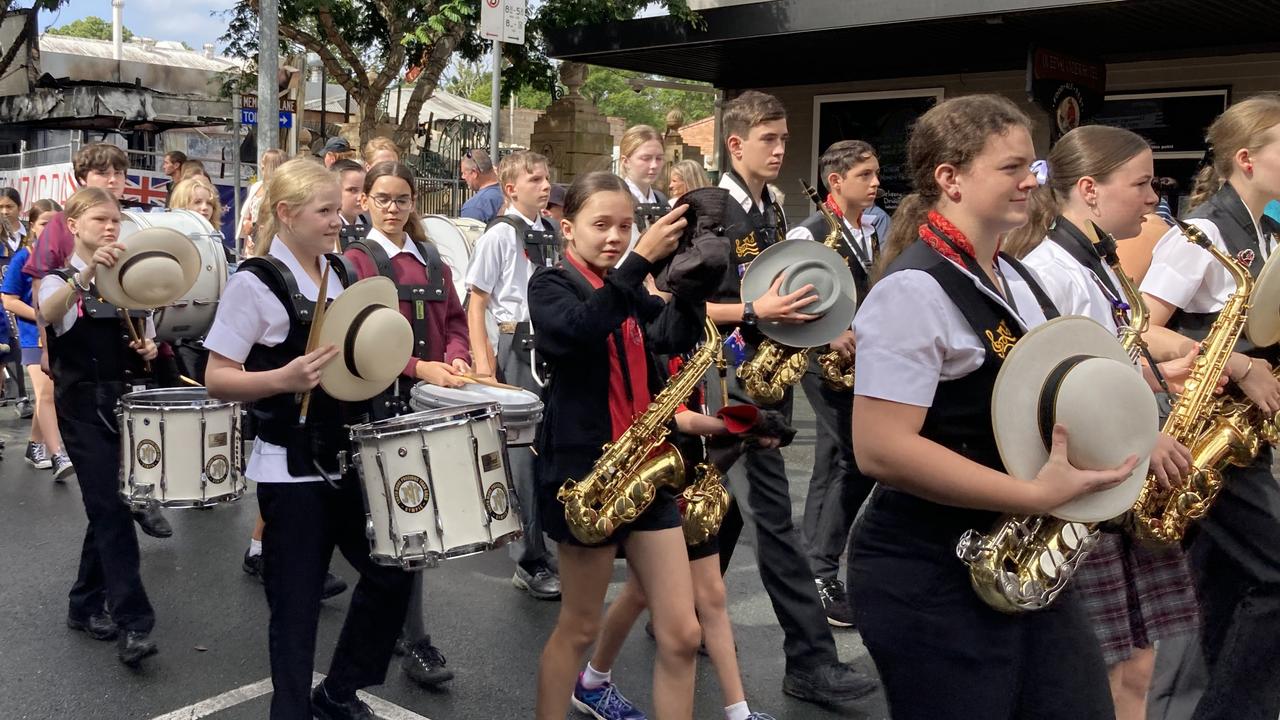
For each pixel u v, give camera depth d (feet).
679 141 57.16
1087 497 7.41
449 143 56.95
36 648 15.11
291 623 11.09
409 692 13.94
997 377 7.30
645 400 10.68
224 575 18.31
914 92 44.32
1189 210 12.53
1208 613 12.05
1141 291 11.57
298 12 58.29
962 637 7.74
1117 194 10.33
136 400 13.74
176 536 20.48
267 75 41.47
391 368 11.16
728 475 13.74
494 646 15.44
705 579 11.90
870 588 8.02
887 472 7.55
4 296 25.64
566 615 10.79
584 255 10.73
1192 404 10.58
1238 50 37.45
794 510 22.11
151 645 14.53
